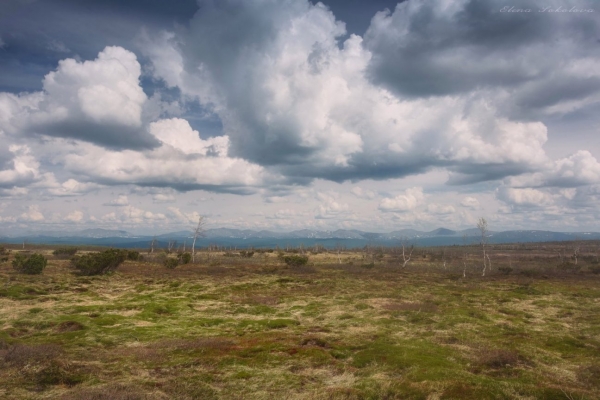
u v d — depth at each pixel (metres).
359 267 82.25
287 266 77.81
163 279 53.75
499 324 26.50
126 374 15.63
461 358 18.20
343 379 15.62
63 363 16.08
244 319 28.88
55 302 32.66
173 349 19.66
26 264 50.34
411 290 45.44
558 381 14.91
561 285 51.06
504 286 50.66
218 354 18.67
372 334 23.36
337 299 38.03
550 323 27.19
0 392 13.00
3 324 23.81
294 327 25.91
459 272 73.31
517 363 17.48
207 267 76.50
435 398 12.83
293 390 14.35
